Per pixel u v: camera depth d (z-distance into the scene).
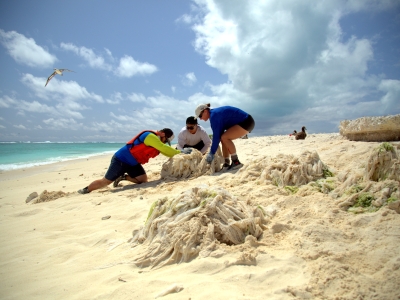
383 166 3.21
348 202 2.98
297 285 1.86
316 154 4.18
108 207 4.46
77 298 1.99
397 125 6.04
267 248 2.39
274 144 11.38
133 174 6.30
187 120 6.87
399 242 2.15
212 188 2.91
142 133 6.22
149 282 2.07
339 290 1.77
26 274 2.45
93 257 2.68
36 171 11.30
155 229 2.73
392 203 2.70
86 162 14.45
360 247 2.19
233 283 1.96
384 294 1.67
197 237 2.46
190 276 2.10
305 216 2.91
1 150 27.73
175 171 6.10
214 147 5.94
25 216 4.55
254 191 3.78
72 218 4.09
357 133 6.94
